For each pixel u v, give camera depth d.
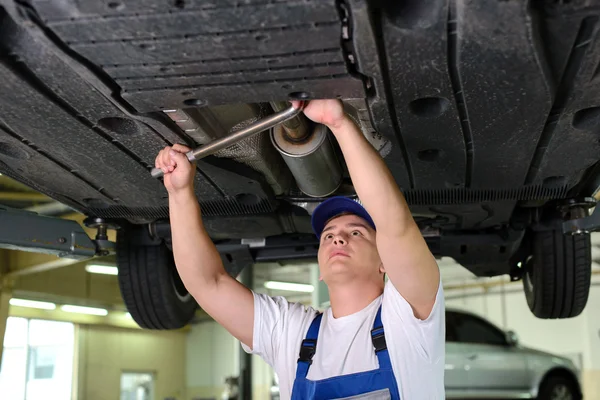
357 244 1.78
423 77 1.34
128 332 14.58
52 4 1.15
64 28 1.19
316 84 1.34
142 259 2.73
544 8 1.16
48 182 2.01
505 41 1.22
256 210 2.27
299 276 12.66
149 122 1.56
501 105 1.45
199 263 1.81
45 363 12.81
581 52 1.27
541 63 1.27
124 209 2.28
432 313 1.57
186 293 2.99
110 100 1.46
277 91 1.37
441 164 1.82
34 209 5.46
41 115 1.55
